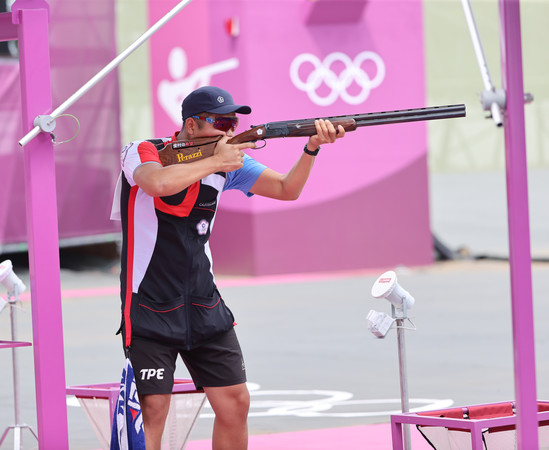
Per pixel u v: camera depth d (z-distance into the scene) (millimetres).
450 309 49656
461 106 16125
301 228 65938
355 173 67000
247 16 63531
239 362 17203
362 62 66000
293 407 28688
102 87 68625
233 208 65812
